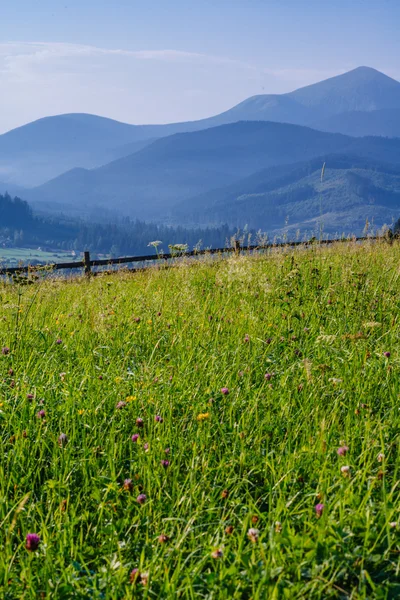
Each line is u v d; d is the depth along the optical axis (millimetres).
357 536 3480
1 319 8188
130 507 3863
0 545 3354
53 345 6961
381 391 5516
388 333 7152
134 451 4586
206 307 8555
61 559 3330
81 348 7043
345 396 5441
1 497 3766
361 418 4980
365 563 3293
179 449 4555
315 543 3318
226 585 3105
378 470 4113
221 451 4621
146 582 3047
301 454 4359
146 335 7543
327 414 5059
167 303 8984
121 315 8500
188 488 4055
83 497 4043
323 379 5727
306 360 5250
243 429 4840
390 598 3029
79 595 3115
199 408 5215
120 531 3666
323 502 3736
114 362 6492
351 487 3785
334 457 4410
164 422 4914
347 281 9477
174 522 3689
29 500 3971
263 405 5352
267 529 3465
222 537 3525
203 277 11617
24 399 5133
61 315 8594
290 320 8023
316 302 8656
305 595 3027
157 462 4375
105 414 5051
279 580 2982
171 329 7641
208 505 3916
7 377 6012
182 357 6516
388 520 3406
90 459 4383
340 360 6344
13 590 3168
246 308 8430
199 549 3471
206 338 7273
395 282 9891
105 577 3209
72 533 3527
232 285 9781
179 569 3158
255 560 3275
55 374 6047
